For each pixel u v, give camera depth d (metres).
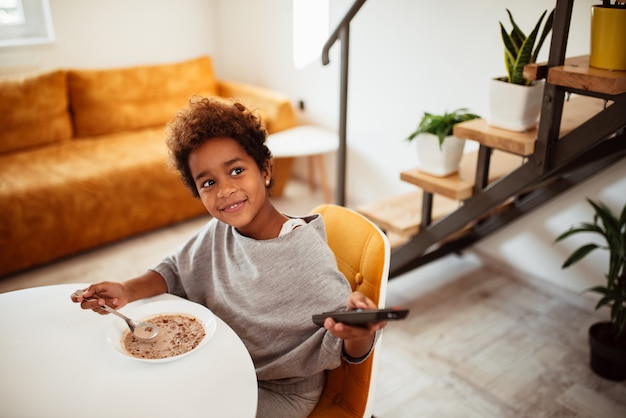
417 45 2.67
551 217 2.39
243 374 0.97
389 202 2.35
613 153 1.88
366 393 1.14
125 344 1.05
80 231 2.78
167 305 1.17
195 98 1.15
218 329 1.09
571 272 2.40
